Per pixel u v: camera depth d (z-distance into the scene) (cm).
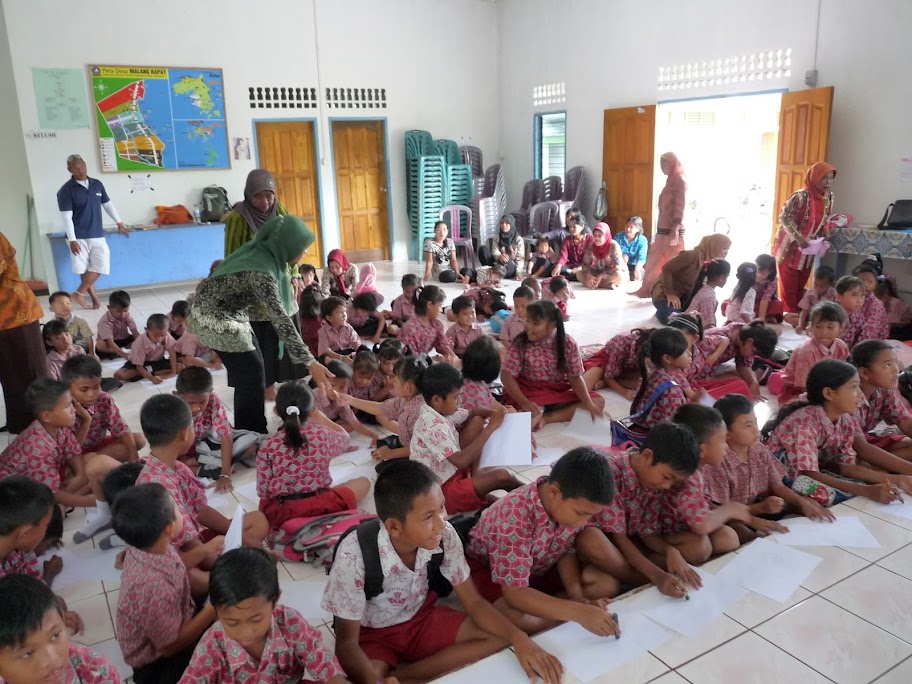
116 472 264
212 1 881
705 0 796
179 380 316
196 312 362
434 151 1062
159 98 869
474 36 1086
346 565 185
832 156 696
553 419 393
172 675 192
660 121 880
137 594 188
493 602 223
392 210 1068
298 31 945
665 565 235
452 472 291
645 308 695
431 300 468
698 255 597
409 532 175
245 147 935
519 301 477
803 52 706
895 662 188
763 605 213
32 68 795
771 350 432
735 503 255
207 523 267
